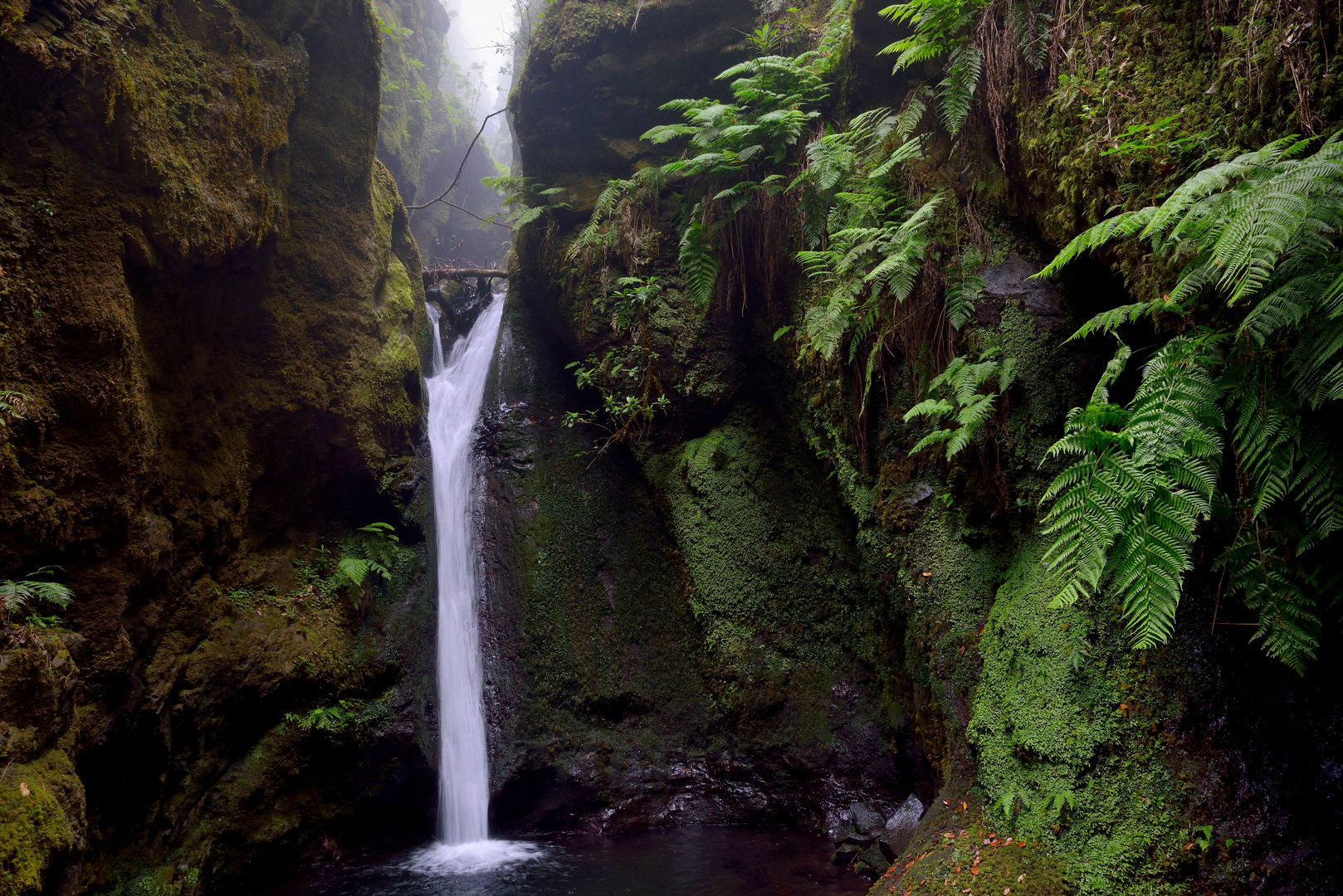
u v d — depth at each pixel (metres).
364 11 8.03
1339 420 2.81
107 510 5.14
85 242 5.09
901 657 6.53
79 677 4.80
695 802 7.24
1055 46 4.32
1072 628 4.19
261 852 6.22
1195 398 3.07
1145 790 3.64
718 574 7.58
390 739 7.04
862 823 6.15
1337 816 3.18
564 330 9.32
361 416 7.96
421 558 8.30
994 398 5.03
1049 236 4.84
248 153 6.55
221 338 6.79
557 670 7.85
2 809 3.84
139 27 5.59
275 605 7.00
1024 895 3.72
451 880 6.04
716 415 8.10
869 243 5.25
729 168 7.04
